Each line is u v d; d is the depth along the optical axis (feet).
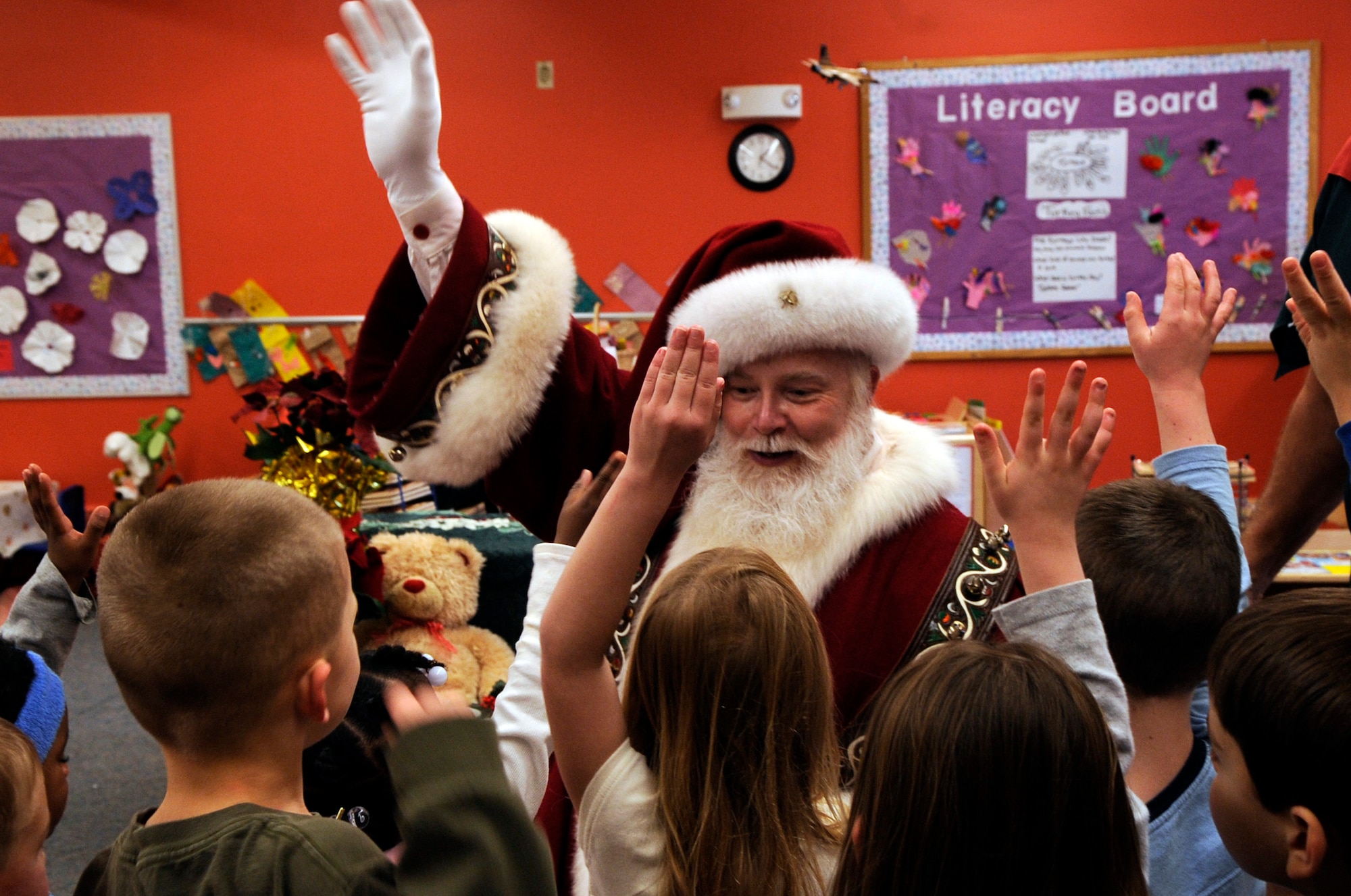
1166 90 14.02
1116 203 14.26
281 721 2.86
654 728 3.11
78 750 10.39
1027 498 3.16
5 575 11.36
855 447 4.41
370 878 2.53
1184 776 3.61
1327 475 4.56
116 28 14.53
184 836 2.64
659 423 2.97
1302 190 14.07
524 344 4.58
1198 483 4.05
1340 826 2.49
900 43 14.26
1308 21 13.87
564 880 4.40
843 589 4.30
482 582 7.66
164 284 14.93
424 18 14.38
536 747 3.76
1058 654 3.09
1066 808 2.52
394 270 4.89
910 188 14.40
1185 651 3.55
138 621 2.75
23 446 15.19
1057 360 14.60
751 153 14.39
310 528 2.93
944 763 2.55
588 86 14.48
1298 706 2.54
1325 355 3.31
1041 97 14.15
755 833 2.87
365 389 4.88
